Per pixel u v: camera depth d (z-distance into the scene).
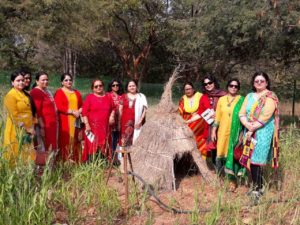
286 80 19.16
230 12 14.01
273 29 12.60
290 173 6.43
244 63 20.84
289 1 11.17
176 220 4.57
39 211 4.19
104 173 6.18
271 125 5.31
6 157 4.82
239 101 5.76
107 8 22.05
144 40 26.72
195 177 6.36
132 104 7.04
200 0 17.77
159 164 5.70
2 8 21.44
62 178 5.68
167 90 6.34
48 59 38.78
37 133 6.25
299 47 14.47
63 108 6.81
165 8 25.39
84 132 6.95
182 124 6.12
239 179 5.91
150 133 5.94
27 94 5.84
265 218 4.73
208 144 6.32
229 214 4.77
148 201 5.27
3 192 4.24
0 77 27.41
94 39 24.19
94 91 6.89
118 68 41.59
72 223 4.44
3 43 23.98
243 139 5.59
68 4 20.34
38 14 20.88
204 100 6.56
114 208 4.79
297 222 4.61
